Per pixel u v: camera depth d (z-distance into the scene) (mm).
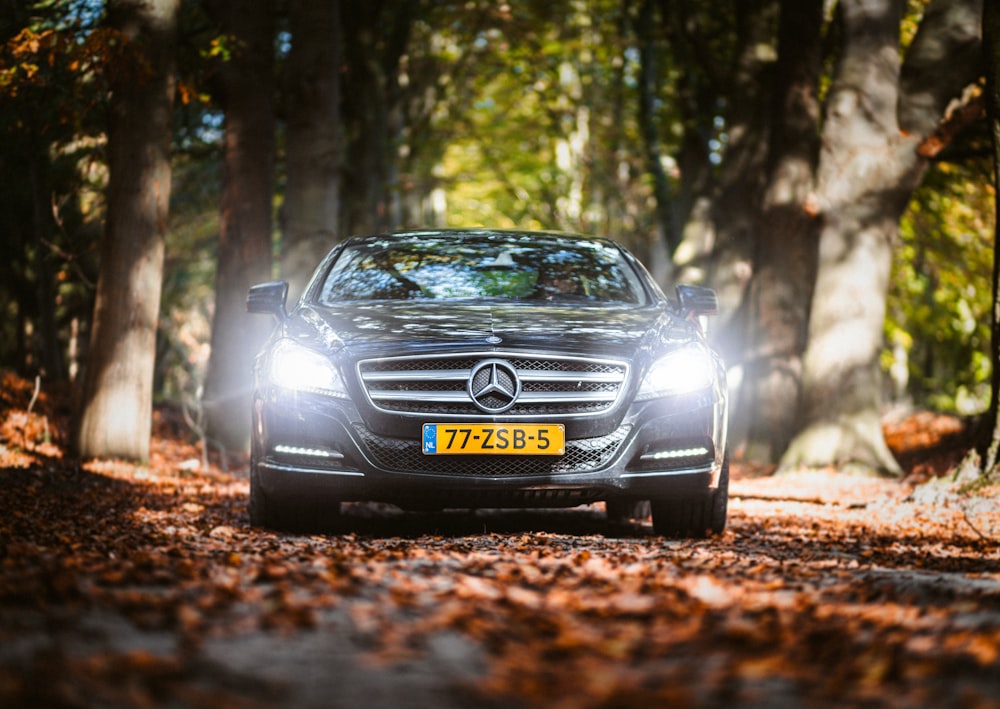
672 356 6387
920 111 14570
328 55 16562
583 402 6152
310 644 2855
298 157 16484
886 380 36281
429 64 26922
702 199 22078
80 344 22562
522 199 29562
